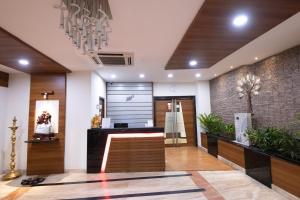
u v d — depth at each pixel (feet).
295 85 12.26
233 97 19.39
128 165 15.85
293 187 10.05
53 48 10.91
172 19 7.77
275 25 8.22
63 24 5.83
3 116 16.12
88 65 14.87
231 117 19.81
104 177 14.65
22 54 11.48
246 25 8.15
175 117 25.91
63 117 16.25
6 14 7.18
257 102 16.06
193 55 12.31
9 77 16.65
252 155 13.67
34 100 16.29
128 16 7.48
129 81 24.43
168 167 16.72
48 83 16.44
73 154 16.24
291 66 12.51
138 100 25.04
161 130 16.28
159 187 12.55
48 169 15.85
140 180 13.87
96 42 6.97
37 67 14.70
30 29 8.47
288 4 6.57
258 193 11.21
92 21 6.14
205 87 25.26
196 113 25.90
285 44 11.78
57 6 5.84
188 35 9.15
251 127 15.60
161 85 25.76
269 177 11.88
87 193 11.85
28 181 13.66
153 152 16.02
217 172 15.21
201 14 7.22
